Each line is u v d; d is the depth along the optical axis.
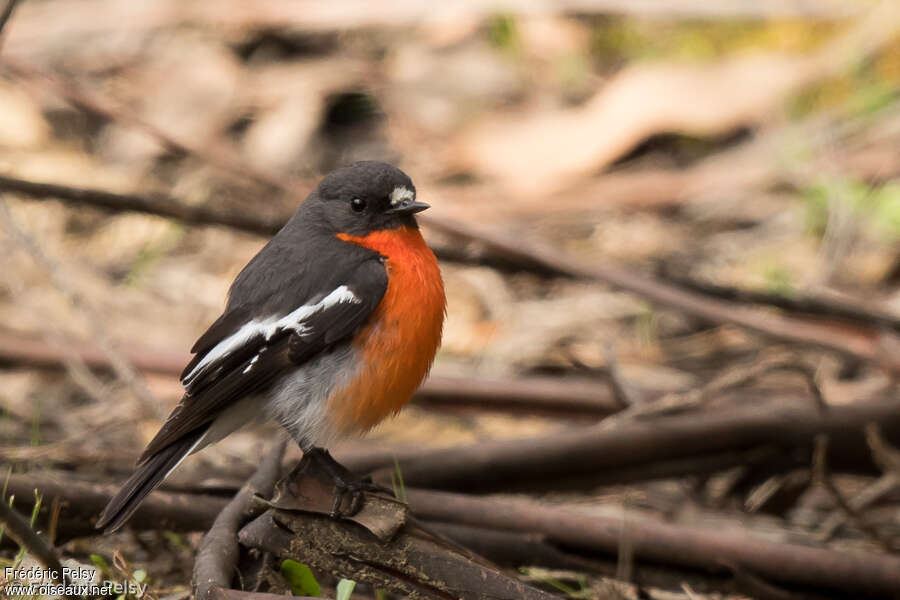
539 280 13.52
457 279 13.48
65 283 9.70
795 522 9.55
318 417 7.18
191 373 7.10
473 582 6.30
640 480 8.90
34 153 14.77
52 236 13.65
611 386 9.74
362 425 7.33
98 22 17.14
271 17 16.77
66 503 7.23
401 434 11.04
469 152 14.83
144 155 14.98
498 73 16.17
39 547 5.95
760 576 7.54
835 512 9.59
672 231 13.98
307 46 16.78
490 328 12.59
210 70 16.19
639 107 14.91
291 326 7.16
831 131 14.51
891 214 13.12
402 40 16.75
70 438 9.66
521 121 15.34
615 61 16.19
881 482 9.14
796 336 10.49
